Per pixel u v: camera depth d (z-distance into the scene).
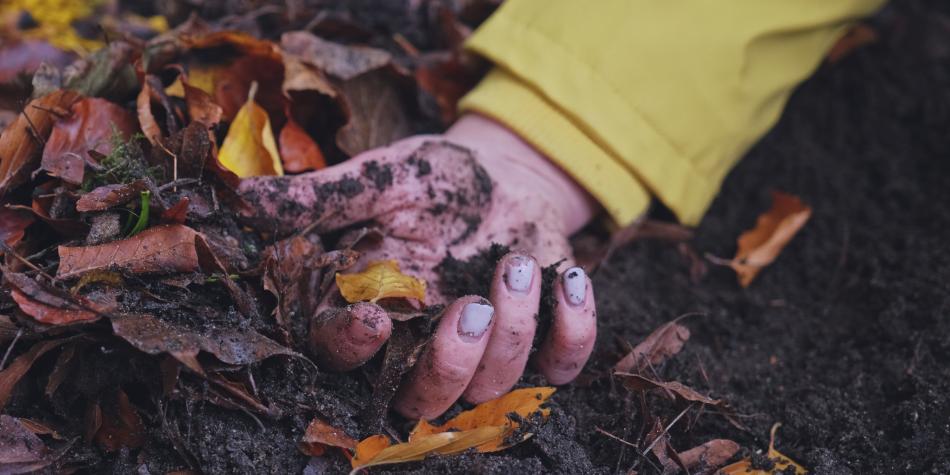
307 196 0.47
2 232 0.45
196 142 0.46
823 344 0.56
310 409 0.45
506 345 0.46
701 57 0.56
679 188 0.57
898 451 0.49
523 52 0.56
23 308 0.42
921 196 0.63
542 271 0.49
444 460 0.45
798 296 0.59
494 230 0.51
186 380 0.44
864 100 0.69
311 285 0.47
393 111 0.57
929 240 0.59
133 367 0.44
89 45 0.64
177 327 0.43
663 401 0.49
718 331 0.56
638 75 0.56
